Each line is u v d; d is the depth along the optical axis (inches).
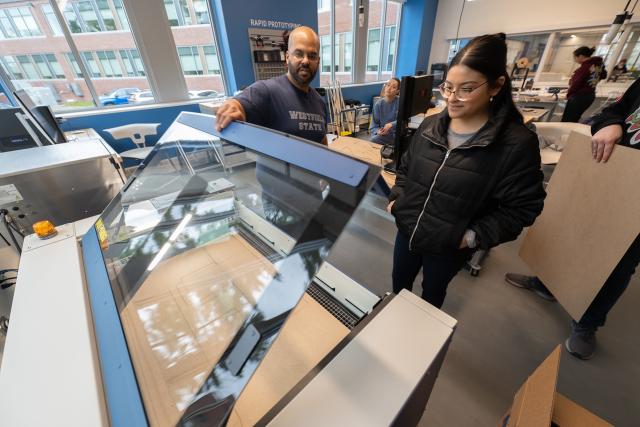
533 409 25.3
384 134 94.3
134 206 32.0
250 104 47.0
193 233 28.3
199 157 28.1
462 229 37.7
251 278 21.7
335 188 14.1
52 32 117.2
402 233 46.8
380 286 73.5
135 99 141.7
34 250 31.6
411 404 19.2
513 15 204.7
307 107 55.3
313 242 14.8
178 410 15.2
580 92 148.0
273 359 23.7
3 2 108.5
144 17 126.0
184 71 149.9
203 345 17.8
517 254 83.8
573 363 53.0
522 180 33.1
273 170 19.0
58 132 71.6
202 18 144.5
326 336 25.7
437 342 20.9
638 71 168.2
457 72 31.3
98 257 28.8
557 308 65.0
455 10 233.1
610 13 168.2
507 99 33.5
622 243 43.7
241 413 20.2
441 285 45.9
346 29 214.5
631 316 61.7
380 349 20.4
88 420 16.2
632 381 49.9
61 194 49.7
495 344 57.3
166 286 24.0
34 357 19.7
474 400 47.7
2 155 51.9
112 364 18.7
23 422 16.2
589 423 27.5
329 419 16.6
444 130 37.9
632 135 41.6
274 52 157.4
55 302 24.3
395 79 97.7
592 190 49.5
